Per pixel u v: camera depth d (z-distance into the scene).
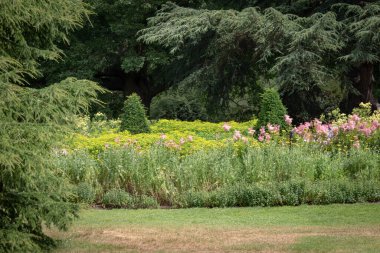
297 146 14.16
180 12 26.28
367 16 24.27
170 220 9.79
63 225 7.12
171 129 19.59
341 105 27.50
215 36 26.08
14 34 7.10
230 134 17.80
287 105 27.69
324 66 24.28
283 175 12.52
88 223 9.56
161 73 30.52
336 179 11.82
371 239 7.91
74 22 7.42
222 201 11.11
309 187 11.20
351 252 7.17
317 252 7.26
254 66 28.02
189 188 12.04
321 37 22.72
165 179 12.05
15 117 6.61
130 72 31.42
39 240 7.38
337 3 25.70
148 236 8.44
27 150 6.38
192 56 28.36
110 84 32.75
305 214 10.03
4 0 6.61
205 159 12.63
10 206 6.86
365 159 12.99
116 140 13.66
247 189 11.20
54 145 6.69
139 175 12.17
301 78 23.19
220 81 28.02
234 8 28.92
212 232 8.66
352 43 25.02
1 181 6.85
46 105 6.62
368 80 26.66
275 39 23.64
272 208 10.72
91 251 7.48
